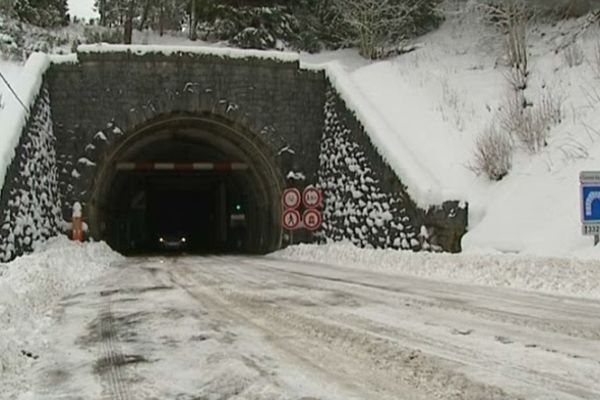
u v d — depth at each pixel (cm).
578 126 2027
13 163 2162
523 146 2142
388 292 1268
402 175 2230
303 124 2938
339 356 686
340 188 2719
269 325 884
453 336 781
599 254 1459
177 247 4734
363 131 2556
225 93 2861
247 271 1880
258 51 2900
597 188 1378
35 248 2316
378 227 2380
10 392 571
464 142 2362
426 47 3228
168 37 4075
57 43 3588
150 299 1205
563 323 866
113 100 2769
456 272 1609
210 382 596
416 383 574
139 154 3659
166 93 2808
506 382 566
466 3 3375
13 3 3841
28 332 838
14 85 2506
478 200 2075
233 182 4388
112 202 3706
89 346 771
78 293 1320
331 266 2073
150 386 589
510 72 2592
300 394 546
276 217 3100
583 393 530
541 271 1377
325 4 3716
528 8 2792
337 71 2906
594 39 2459
